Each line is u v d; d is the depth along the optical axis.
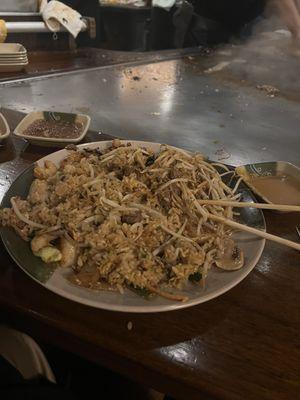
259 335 0.23
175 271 0.24
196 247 0.27
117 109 0.58
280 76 0.80
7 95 0.58
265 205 0.30
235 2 1.03
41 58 0.75
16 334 0.28
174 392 0.21
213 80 0.75
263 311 0.25
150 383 0.22
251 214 0.31
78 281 0.24
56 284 0.23
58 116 0.45
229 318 0.24
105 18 1.42
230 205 0.30
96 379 0.34
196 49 0.94
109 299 0.23
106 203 0.28
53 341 0.24
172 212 0.29
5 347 0.27
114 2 1.39
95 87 0.65
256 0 1.04
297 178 0.36
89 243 0.25
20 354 0.27
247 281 0.27
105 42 1.48
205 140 0.51
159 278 0.25
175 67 0.80
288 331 0.24
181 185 0.30
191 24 1.07
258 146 0.51
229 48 0.97
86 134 0.44
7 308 0.24
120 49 1.49
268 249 0.30
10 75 0.65
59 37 0.80
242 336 0.23
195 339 0.23
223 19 1.07
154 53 0.87
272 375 0.21
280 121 0.60
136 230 0.27
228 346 0.22
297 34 1.00
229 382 0.20
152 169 0.32
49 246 0.25
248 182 0.35
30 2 0.84
